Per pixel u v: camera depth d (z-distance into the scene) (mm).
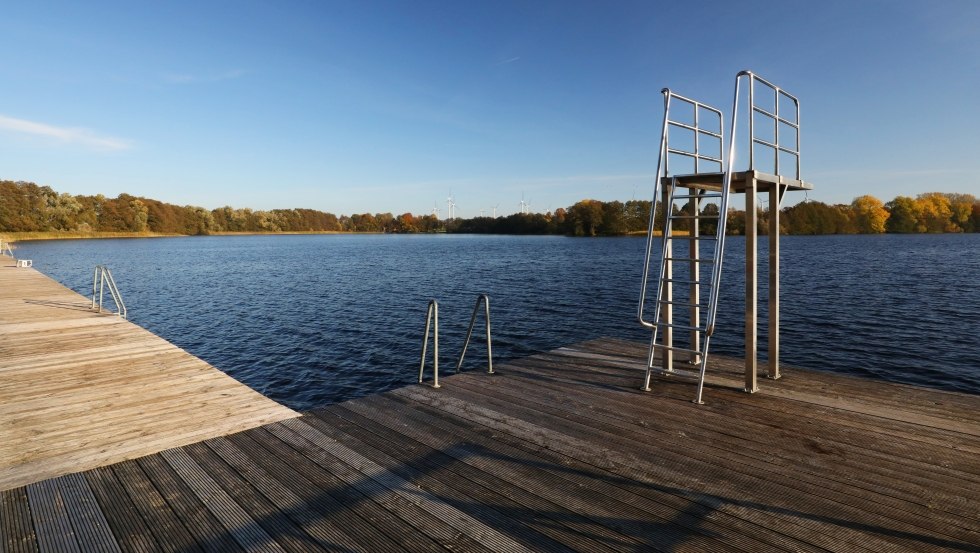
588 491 2965
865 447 3480
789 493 2898
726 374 5254
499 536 2533
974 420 3918
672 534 2516
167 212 123812
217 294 23734
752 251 4566
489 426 4012
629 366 5605
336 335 14430
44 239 90688
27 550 2512
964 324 14086
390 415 4301
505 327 15086
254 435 3965
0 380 5664
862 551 2350
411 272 34188
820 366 10336
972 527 2527
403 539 2529
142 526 2717
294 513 2809
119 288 26125
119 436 4000
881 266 32812
